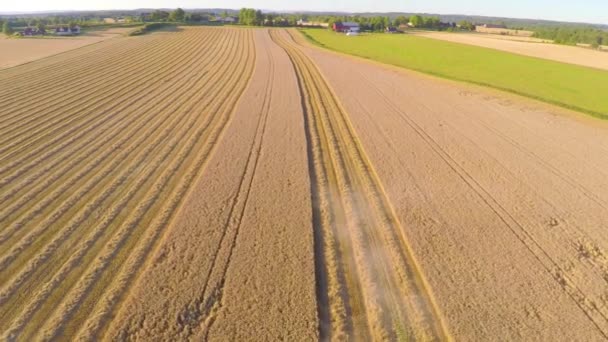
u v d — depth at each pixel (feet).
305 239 34.63
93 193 42.34
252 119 67.46
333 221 38.14
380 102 80.18
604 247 34.53
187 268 30.73
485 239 35.14
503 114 73.36
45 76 106.73
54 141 57.52
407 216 38.58
